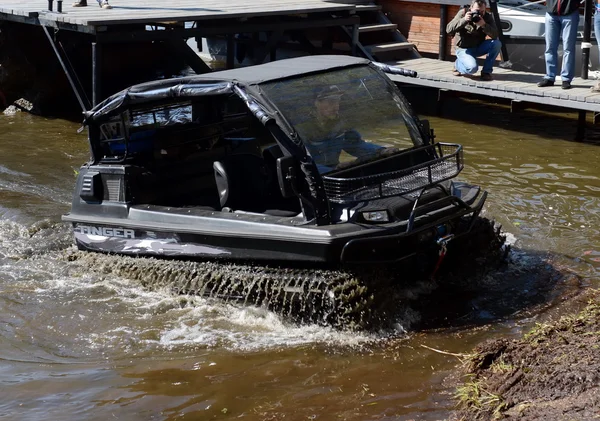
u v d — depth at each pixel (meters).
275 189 6.14
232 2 13.44
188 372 5.04
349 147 5.77
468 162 9.57
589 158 9.67
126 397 4.77
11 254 7.07
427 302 5.86
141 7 12.34
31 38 13.05
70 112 13.03
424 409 4.46
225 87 5.63
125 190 6.41
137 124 6.50
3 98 13.20
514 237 7.10
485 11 11.30
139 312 5.90
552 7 10.46
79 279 6.50
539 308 5.70
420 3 13.52
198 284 5.90
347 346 5.25
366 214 5.35
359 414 4.45
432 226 5.46
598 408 3.97
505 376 4.61
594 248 6.84
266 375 4.96
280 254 5.42
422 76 11.80
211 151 6.86
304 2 13.61
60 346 5.46
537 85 10.96
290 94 5.72
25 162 10.00
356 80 6.13
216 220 5.77
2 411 4.65
